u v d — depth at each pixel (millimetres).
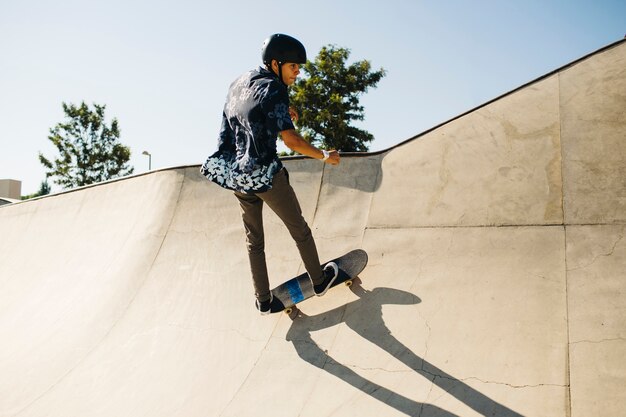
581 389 2406
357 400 2797
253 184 2936
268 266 4117
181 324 4008
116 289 4816
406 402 2680
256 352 3439
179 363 3615
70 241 6570
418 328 3066
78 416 3395
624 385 2346
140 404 3344
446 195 3748
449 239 3504
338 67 22500
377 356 3018
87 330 4441
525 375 2572
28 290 6184
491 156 3725
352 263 3586
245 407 3020
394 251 3650
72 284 5605
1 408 3756
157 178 5805
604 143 3342
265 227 4434
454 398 2605
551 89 3725
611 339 2547
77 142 26516
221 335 3721
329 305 3525
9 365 4422
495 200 3520
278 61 2998
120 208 6203
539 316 2811
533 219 3303
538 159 3521
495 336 2818
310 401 2904
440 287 3246
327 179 4434
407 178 4023
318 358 3182
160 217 5301
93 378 3773
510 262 3168
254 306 3846
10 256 7445
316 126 22172
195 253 4680
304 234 3246
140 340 4020
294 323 3523
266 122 2846
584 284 2846
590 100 3535
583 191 3246
